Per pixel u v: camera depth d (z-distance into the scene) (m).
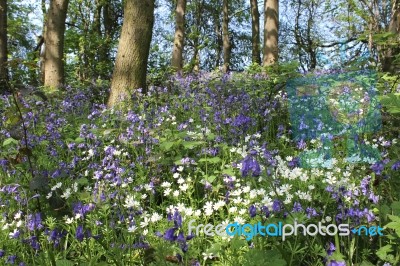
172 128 6.26
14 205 4.05
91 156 4.96
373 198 2.99
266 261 2.33
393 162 3.11
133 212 3.28
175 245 2.85
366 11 9.34
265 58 15.95
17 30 25.38
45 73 14.38
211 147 4.77
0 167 4.98
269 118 5.91
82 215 3.19
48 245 3.28
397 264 2.58
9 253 3.26
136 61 9.13
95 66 20.20
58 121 6.63
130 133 5.29
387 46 5.99
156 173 4.43
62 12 14.35
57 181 4.34
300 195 3.08
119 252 2.92
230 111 6.46
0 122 5.95
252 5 24.62
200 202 3.98
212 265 2.92
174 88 9.15
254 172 2.76
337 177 3.74
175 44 19.70
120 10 34.94
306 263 2.79
